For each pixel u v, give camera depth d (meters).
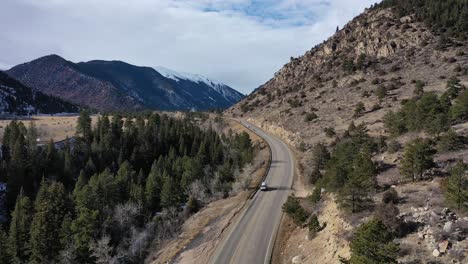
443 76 81.25
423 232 21.83
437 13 116.25
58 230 52.59
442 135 39.19
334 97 101.19
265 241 38.88
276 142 93.44
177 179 77.12
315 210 39.00
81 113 111.44
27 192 75.06
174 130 111.06
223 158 93.25
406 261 19.83
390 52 109.88
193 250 40.84
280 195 56.12
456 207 23.14
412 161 30.70
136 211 62.44
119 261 48.38
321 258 27.36
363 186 28.81
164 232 51.81
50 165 84.44
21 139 86.44
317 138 78.31
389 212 24.38
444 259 19.05
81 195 61.28
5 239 50.22
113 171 91.00
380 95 82.50
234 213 49.56
